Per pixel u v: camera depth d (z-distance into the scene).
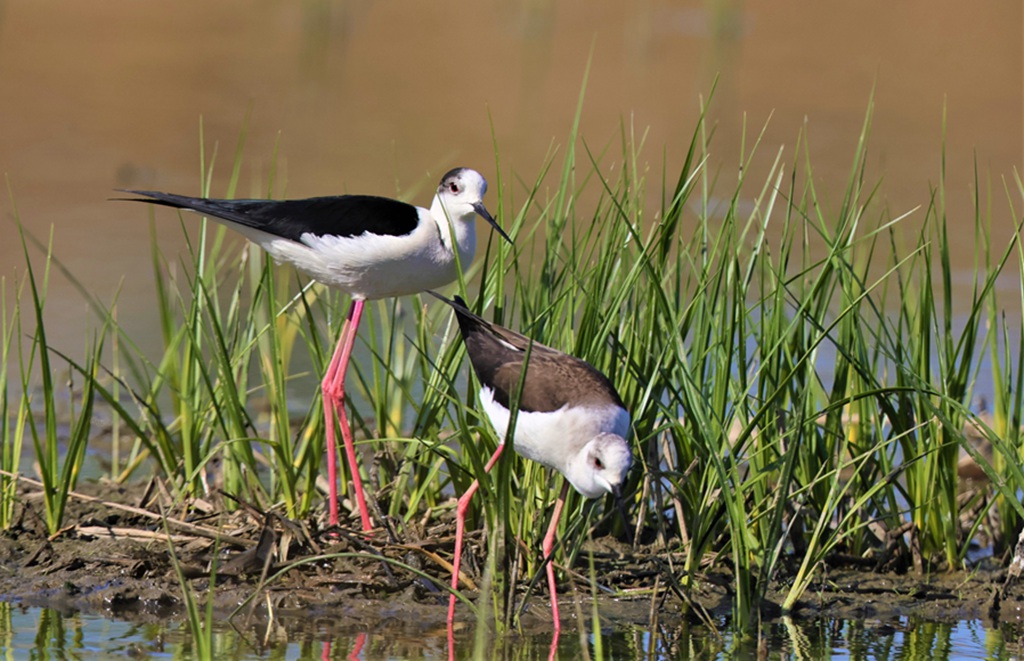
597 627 8.76
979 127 27.47
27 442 14.59
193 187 22.39
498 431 10.12
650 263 10.80
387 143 25.34
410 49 34.50
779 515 10.06
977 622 10.67
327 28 35.91
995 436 10.22
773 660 9.62
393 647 9.61
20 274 18.58
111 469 13.77
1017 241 11.59
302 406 15.59
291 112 27.66
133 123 26.17
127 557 10.91
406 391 11.54
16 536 11.59
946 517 11.66
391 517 10.86
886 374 12.41
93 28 34.28
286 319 14.22
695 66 32.78
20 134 24.98
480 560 10.80
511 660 9.44
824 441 11.83
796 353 11.66
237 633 9.85
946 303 11.82
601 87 30.59
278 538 10.80
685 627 10.22
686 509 11.50
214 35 34.91
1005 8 38.62
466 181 11.27
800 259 18.95
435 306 15.84
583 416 9.57
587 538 11.52
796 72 32.12
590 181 22.92
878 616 10.71
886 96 29.97
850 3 39.22
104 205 21.86
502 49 34.69
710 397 11.33
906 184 23.34
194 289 11.87
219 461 13.84
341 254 11.00
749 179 23.55
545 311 10.45
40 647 9.46
